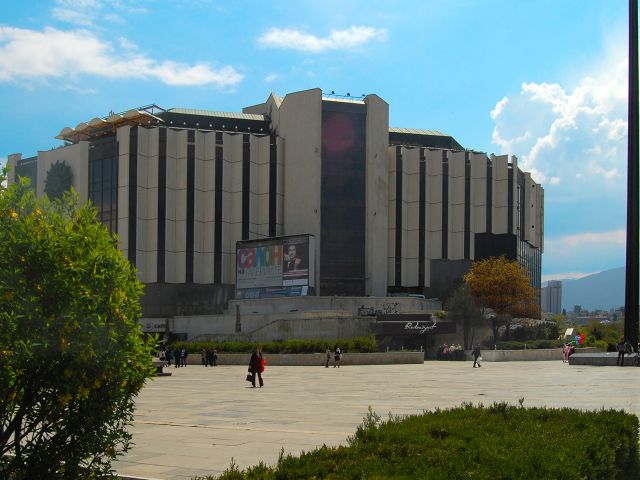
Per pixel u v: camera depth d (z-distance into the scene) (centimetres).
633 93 4625
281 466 606
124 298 615
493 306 7506
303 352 5466
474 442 714
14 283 546
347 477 563
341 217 8825
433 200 9269
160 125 9325
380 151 9044
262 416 1780
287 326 6256
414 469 589
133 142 8712
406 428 802
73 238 592
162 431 1453
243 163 9050
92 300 585
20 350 534
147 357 638
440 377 3600
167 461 1075
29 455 579
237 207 8969
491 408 975
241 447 1214
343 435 1366
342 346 5481
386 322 6531
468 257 9212
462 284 8631
